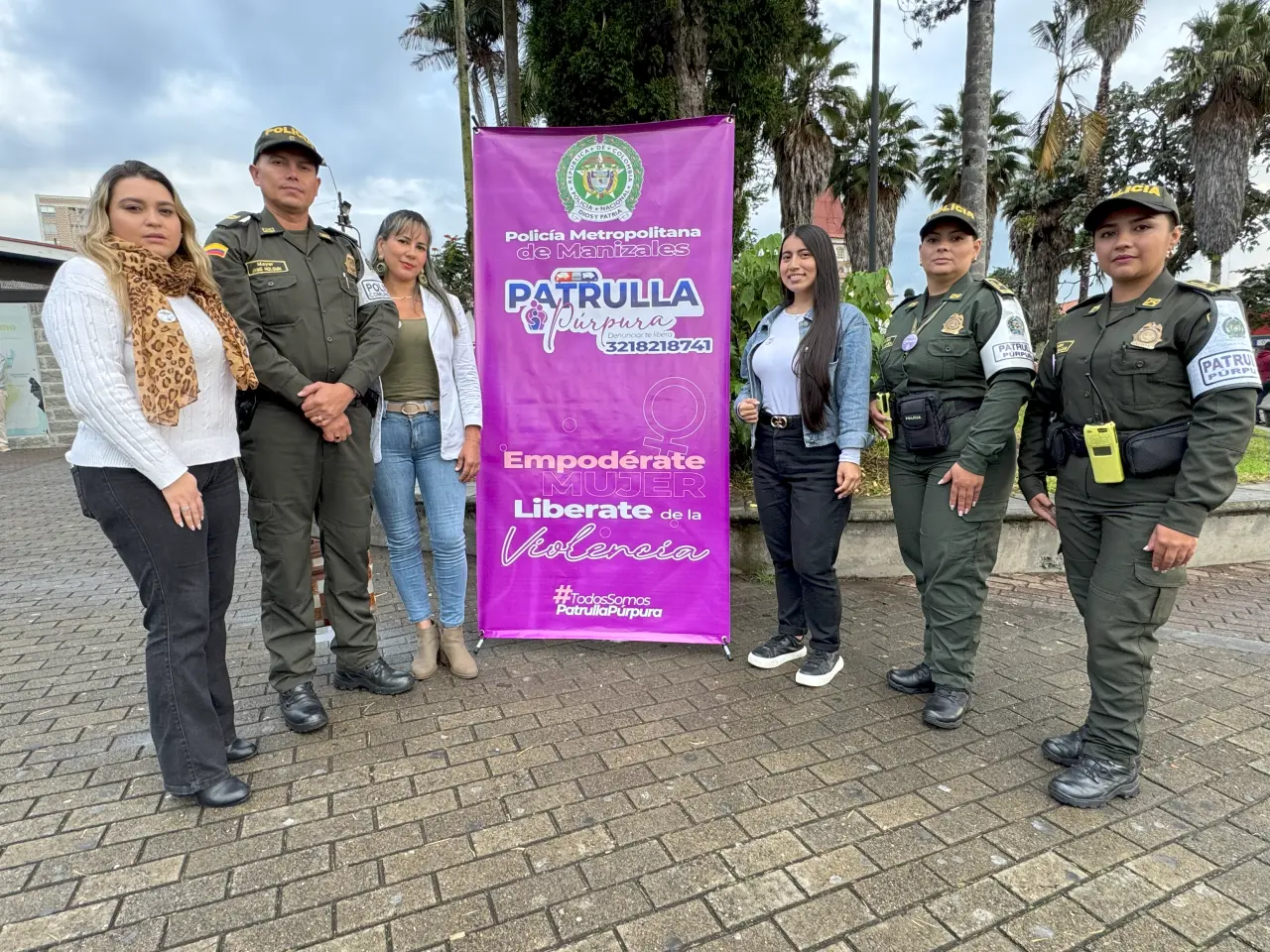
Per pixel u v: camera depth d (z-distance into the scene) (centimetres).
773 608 422
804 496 304
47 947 176
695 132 319
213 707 241
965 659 281
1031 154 1147
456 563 322
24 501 798
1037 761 257
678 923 183
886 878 198
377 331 275
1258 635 384
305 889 196
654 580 353
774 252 518
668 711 295
